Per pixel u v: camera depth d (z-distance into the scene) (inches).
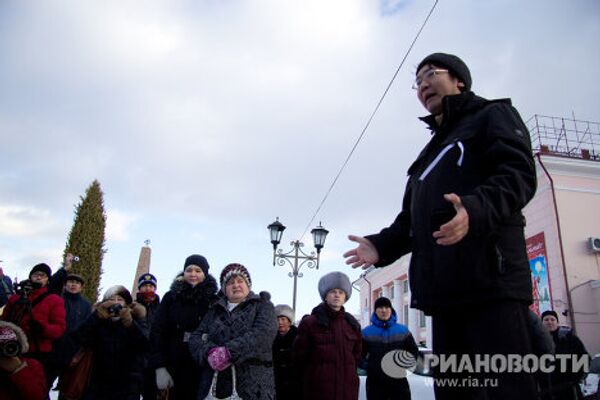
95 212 703.7
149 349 170.6
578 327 478.3
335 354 175.6
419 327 788.0
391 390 204.2
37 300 189.8
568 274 495.5
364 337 216.1
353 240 70.9
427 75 65.3
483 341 48.8
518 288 49.3
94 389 163.0
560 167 531.5
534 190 50.1
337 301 184.7
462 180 54.9
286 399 194.4
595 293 488.7
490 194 47.2
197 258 175.6
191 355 148.6
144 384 167.9
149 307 213.6
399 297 893.2
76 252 666.8
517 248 51.0
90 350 166.7
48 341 188.1
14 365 127.3
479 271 49.5
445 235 45.1
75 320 230.8
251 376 129.9
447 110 60.2
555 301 501.0
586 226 516.4
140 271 641.0
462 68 64.6
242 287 143.3
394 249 69.4
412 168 69.1
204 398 126.6
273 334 136.7
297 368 182.5
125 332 168.9
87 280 660.1
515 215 52.3
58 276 239.3
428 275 54.6
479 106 58.4
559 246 505.0
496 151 51.6
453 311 52.7
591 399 229.5
